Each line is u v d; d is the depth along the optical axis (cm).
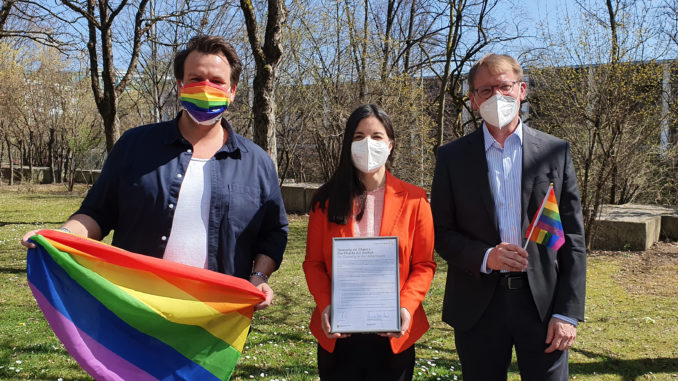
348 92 1611
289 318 624
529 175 274
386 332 239
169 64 2033
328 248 265
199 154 247
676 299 700
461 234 283
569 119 1056
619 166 1077
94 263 221
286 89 1680
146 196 235
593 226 1041
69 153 2980
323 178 1827
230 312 238
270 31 684
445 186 291
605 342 545
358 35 1574
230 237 243
